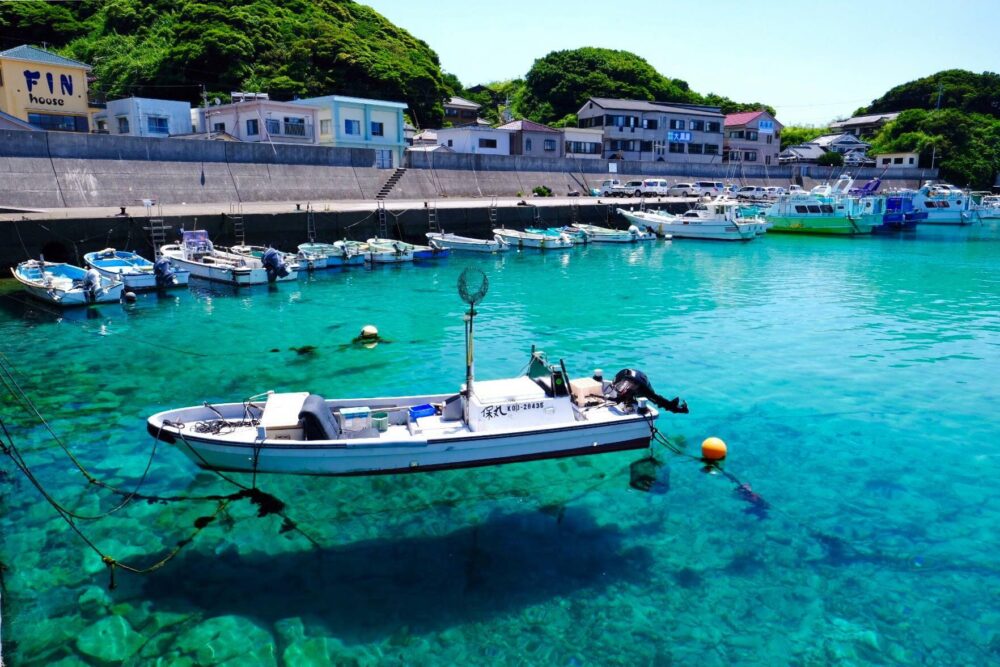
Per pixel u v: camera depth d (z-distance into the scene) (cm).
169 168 3675
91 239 2861
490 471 1120
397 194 4600
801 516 997
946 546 922
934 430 1312
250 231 3291
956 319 2277
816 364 1734
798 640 738
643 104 7569
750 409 1418
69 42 6694
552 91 8738
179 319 2231
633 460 1177
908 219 5481
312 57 6556
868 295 2725
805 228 5181
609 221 5066
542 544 916
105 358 1769
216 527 948
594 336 2016
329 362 1745
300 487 1057
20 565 854
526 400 1106
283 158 4141
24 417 1348
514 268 3431
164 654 705
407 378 1609
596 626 755
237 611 773
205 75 6112
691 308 2445
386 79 6675
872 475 1128
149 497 1029
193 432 1073
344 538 925
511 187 5425
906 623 767
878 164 8944
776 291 2811
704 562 879
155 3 7000
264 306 2448
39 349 1848
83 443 1226
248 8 6719
